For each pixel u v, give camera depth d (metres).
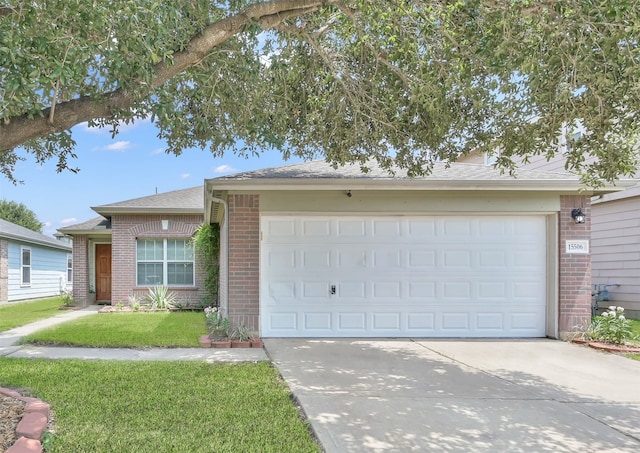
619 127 5.32
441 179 7.49
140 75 3.82
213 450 3.11
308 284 7.77
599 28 3.83
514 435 3.52
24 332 8.33
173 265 13.52
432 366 5.76
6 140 3.56
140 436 3.32
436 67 5.06
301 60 6.26
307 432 3.47
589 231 7.86
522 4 3.97
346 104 6.41
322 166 8.98
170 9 3.71
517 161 14.09
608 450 3.26
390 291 7.90
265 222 7.72
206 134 6.33
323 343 7.23
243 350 6.63
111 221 13.73
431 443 3.33
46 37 3.25
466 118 6.03
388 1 4.43
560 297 7.79
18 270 17.36
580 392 4.70
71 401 4.08
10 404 3.85
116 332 8.10
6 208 36.75
